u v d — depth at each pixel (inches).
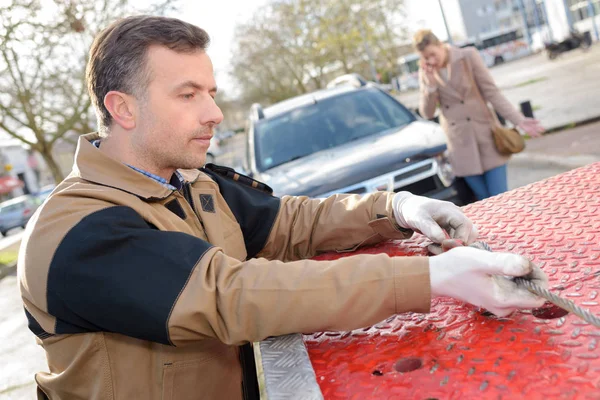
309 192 142.9
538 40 1626.5
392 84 1782.7
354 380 35.3
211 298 41.0
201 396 48.3
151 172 53.6
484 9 2116.1
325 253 65.5
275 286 41.3
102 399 46.4
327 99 200.4
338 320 40.3
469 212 61.9
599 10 1419.8
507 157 153.2
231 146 1946.4
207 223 57.1
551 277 41.4
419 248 56.7
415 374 33.9
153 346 47.5
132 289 40.9
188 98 50.9
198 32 51.7
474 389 30.8
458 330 38.0
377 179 142.6
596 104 379.2
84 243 41.7
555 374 30.1
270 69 1676.9
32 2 483.8
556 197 59.4
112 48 50.1
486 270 36.8
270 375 36.9
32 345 236.2
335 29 1517.0
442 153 150.6
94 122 676.7
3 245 747.4
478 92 152.5
